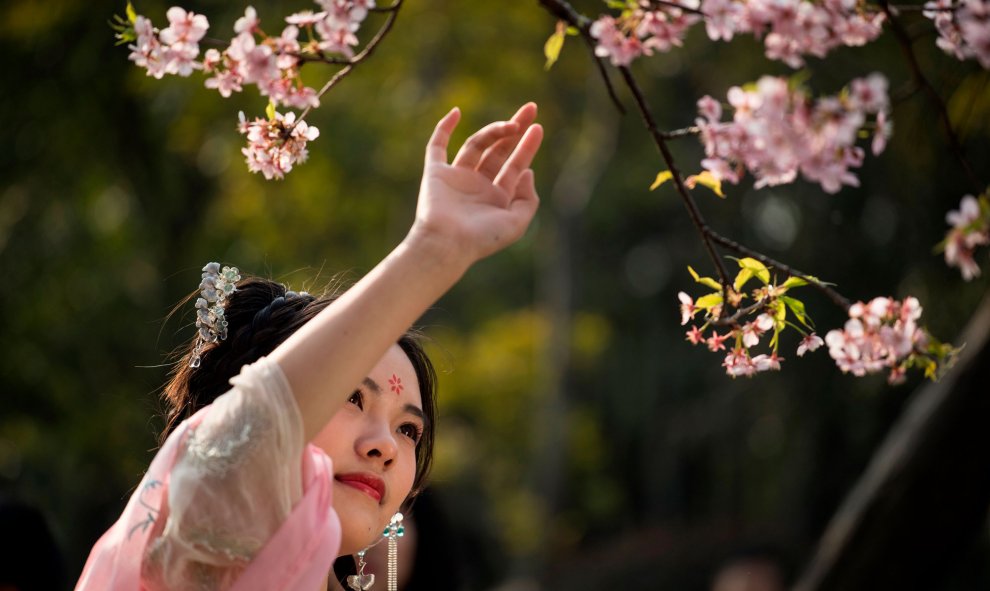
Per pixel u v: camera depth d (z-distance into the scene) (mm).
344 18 2111
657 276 22297
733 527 13258
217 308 2791
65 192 11812
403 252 2105
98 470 11742
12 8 10703
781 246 15742
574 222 17266
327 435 2521
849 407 12672
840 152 1814
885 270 11531
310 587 2186
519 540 16656
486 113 14875
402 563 4832
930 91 2125
